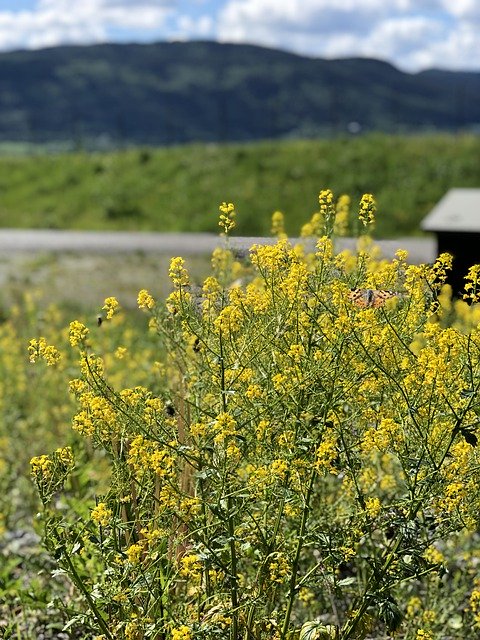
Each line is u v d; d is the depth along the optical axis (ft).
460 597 14.10
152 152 87.15
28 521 19.12
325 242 11.82
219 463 10.67
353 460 10.92
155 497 11.16
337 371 10.66
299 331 11.35
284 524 12.35
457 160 79.00
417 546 10.44
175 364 14.10
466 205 27.96
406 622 13.46
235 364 10.87
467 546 15.85
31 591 14.58
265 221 71.05
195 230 71.26
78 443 17.17
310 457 10.70
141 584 10.21
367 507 10.75
